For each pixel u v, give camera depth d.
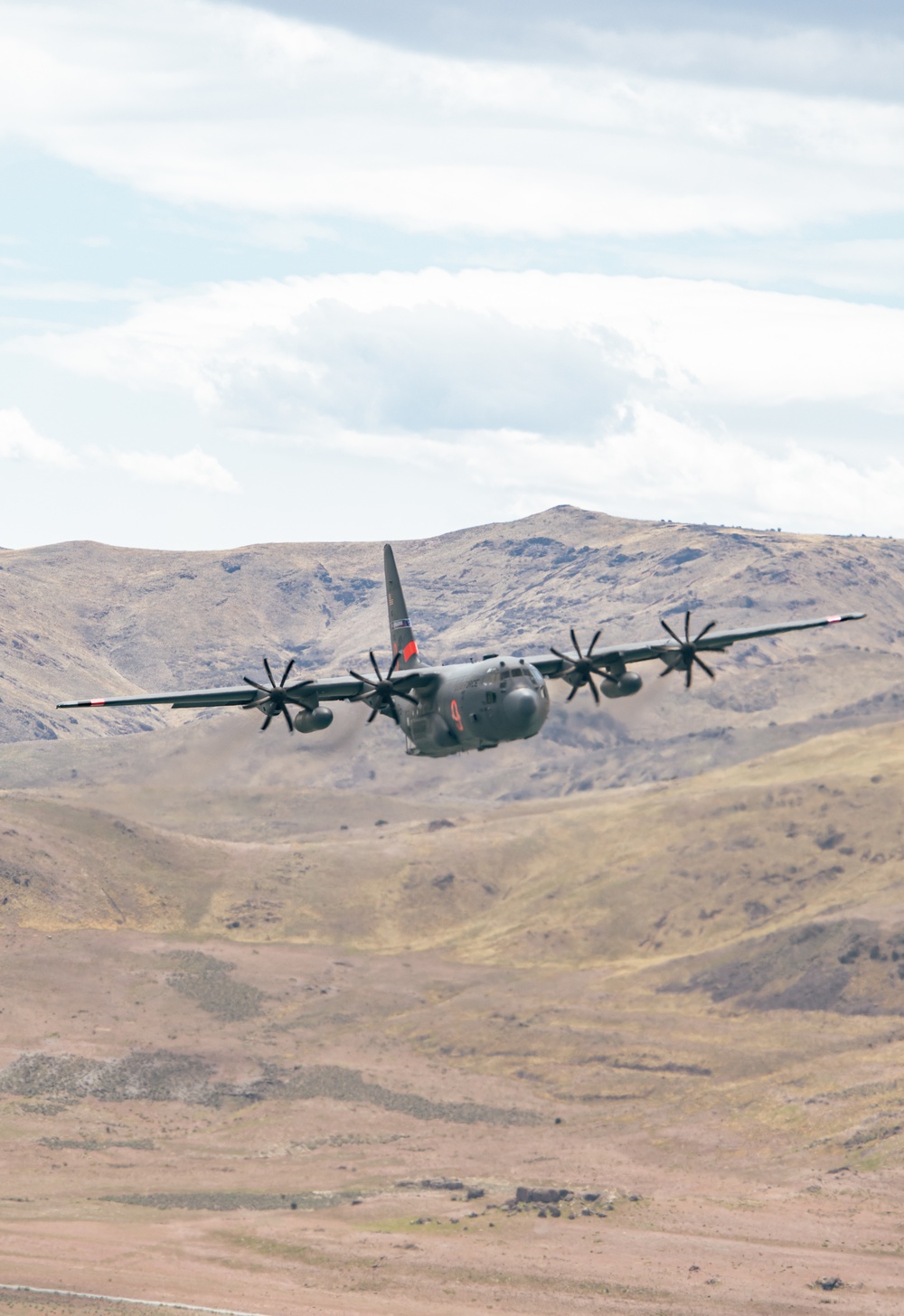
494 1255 149.50
